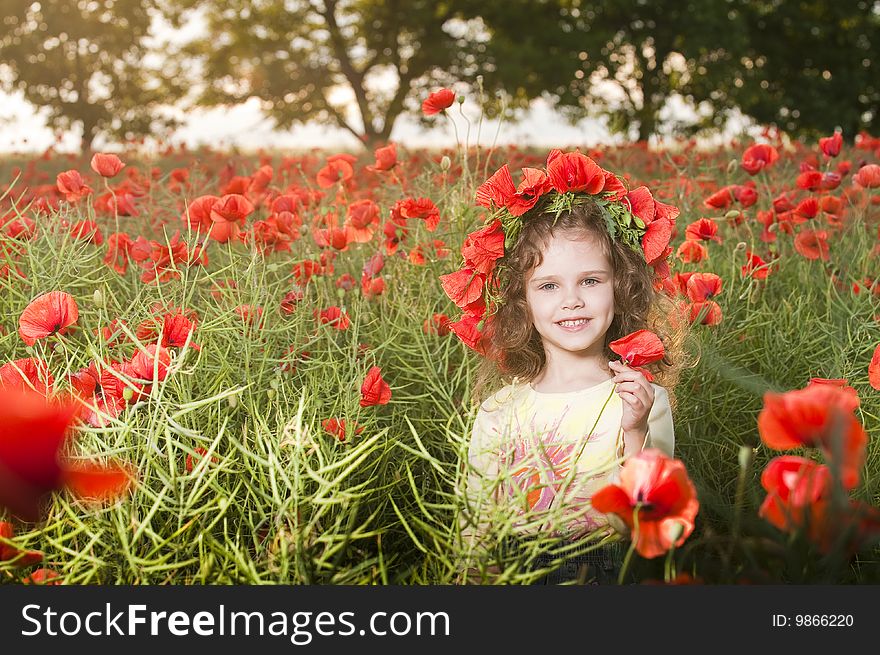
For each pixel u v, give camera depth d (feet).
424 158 16.06
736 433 7.22
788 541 3.60
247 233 7.95
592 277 6.01
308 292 7.75
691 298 7.30
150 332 5.90
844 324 8.09
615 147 19.16
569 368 6.23
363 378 6.16
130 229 11.31
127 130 79.25
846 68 71.56
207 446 5.10
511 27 71.67
